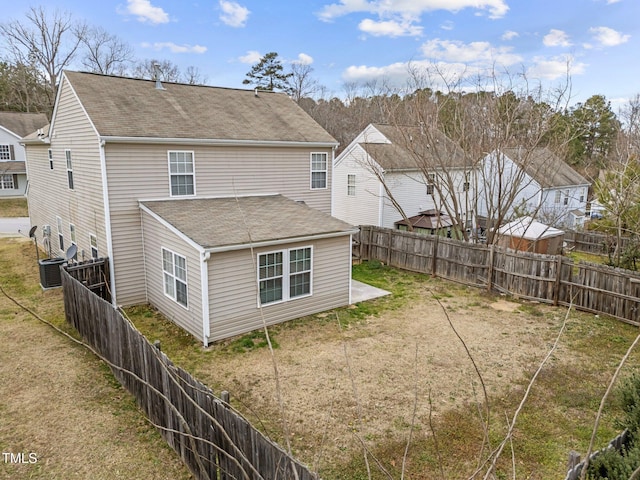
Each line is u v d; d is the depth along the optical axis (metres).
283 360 8.70
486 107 17.06
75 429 6.19
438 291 13.57
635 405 4.98
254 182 13.77
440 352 9.10
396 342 9.61
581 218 27.31
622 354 9.07
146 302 12.16
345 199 22.77
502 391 7.53
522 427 6.48
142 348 6.27
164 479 5.26
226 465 4.68
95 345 8.54
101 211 11.53
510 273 12.96
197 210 11.50
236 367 8.41
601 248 18.80
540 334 10.12
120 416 6.53
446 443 6.09
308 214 12.40
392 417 6.72
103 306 7.74
